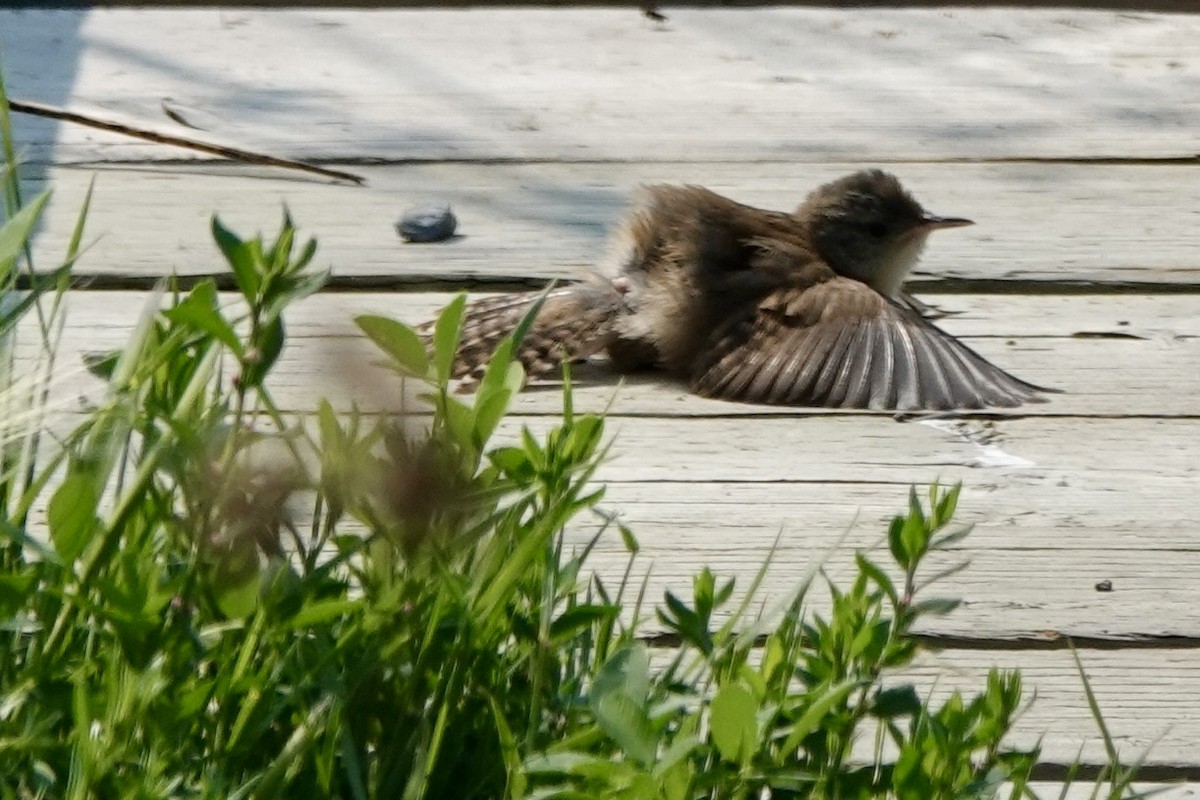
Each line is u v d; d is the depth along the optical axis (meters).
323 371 4.55
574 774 4.25
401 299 9.75
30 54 12.35
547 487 4.67
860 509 7.90
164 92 11.88
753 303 9.84
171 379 4.68
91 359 5.50
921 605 4.69
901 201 10.54
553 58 12.73
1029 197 11.11
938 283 10.38
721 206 10.37
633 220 10.27
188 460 4.30
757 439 8.64
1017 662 6.79
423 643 4.38
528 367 9.41
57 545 4.10
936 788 4.42
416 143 11.41
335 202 10.59
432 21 13.27
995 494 8.07
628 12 13.54
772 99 12.26
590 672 4.92
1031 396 8.98
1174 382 9.19
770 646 4.70
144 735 4.25
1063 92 12.49
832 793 4.52
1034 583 7.32
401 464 4.25
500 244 10.28
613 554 7.38
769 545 7.54
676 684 4.84
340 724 4.24
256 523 4.23
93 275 9.48
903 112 12.17
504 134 11.58
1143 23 13.61
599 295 9.81
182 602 4.19
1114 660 6.82
